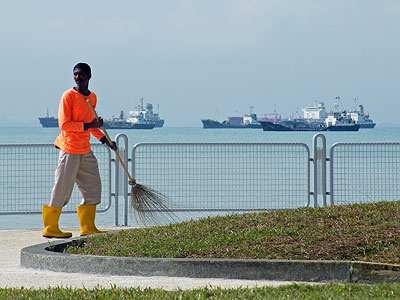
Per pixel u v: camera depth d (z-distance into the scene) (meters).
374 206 27.16
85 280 20.95
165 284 20.11
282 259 21.22
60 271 22.59
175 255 22.58
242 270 20.94
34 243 29.00
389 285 18.70
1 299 17.44
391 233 22.89
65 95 29.44
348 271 20.23
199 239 24.20
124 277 21.45
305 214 26.52
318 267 20.42
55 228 30.50
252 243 23.12
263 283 20.16
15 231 32.84
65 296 17.66
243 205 43.47
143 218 29.55
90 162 30.25
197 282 20.39
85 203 30.47
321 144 37.91
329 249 21.94
